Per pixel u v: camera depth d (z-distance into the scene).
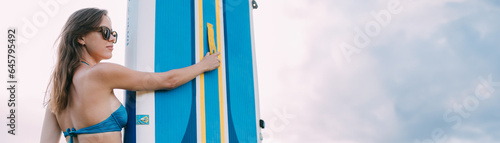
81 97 1.50
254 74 2.35
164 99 1.75
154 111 1.70
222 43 2.12
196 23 1.98
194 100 1.87
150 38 1.78
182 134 1.79
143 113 1.68
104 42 1.64
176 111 1.78
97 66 1.49
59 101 1.57
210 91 1.96
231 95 2.10
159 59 1.78
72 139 1.55
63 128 1.65
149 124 1.68
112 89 1.56
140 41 1.76
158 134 1.70
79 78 1.51
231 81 2.12
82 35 1.58
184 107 1.82
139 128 1.67
